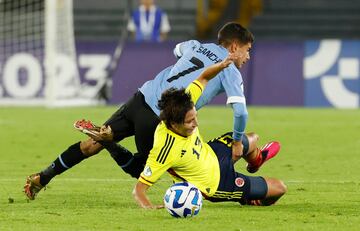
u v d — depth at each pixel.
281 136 43.84
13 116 55.19
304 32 83.25
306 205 23.73
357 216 21.86
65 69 62.41
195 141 22.08
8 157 36.06
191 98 21.56
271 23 83.75
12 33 63.38
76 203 24.16
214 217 21.55
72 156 24.48
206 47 24.19
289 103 62.97
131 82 63.97
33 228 20.17
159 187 27.31
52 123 50.50
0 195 25.84
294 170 31.91
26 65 63.34
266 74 63.06
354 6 83.94
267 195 23.14
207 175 22.28
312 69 62.69
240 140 22.94
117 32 79.62
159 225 20.41
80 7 80.38
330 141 41.78
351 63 62.31
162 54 63.91
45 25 61.84
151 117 23.66
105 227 20.25
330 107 62.62
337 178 29.73
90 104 63.91
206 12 86.88
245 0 86.81
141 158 24.41
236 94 22.86
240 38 23.97
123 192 26.38
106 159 35.06
